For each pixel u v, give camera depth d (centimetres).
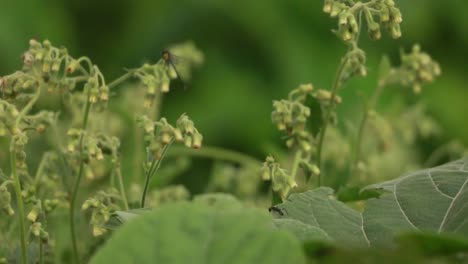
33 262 100
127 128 125
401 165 125
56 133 106
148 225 81
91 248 107
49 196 106
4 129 95
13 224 105
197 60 131
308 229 89
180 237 81
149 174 98
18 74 100
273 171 100
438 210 94
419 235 81
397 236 81
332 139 118
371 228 94
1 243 104
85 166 105
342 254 80
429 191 95
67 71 100
